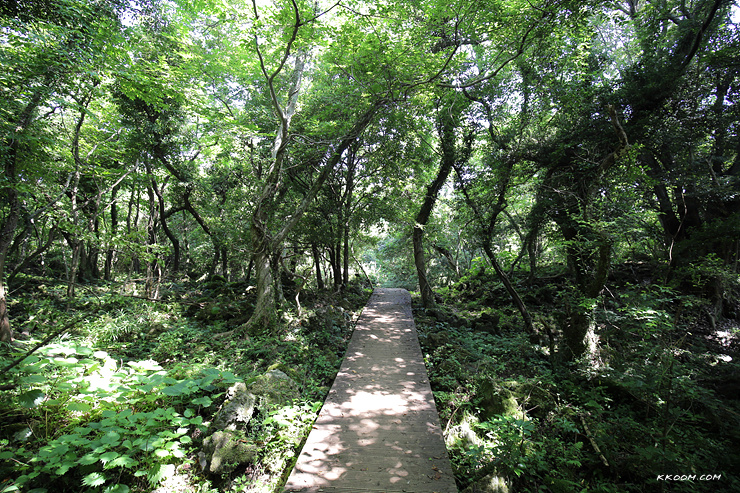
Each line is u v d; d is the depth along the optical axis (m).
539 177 9.11
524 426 4.15
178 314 8.98
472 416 5.39
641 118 7.50
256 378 5.25
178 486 3.53
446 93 9.25
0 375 3.70
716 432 5.46
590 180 7.54
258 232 8.25
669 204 10.28
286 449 4.13
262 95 11.02
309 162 10.59
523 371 7.21
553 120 8.45
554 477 4.32
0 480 3.21
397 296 13.82
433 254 19.16
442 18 7.62
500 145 8.75
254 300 10.37
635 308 5.85
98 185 9.02
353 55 7.88
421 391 5.48
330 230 11.49
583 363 6.81
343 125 9.60
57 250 15.12
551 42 8.00
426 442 4.12
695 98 8.38
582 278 7.57
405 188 11.93
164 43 8.96
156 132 10.12
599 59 9.19
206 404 4.12
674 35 10.03
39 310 7.83
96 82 7.34
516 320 10.73
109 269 15.00
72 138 8.68
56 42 5.82
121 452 3.60
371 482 3.43
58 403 3.96
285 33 6.88
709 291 9.68
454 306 13.62
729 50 8.14
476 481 3.75
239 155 11.93
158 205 13.05
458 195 10.99
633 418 5.67
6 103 6.05
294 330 8.05
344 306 11.29
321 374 6.43
